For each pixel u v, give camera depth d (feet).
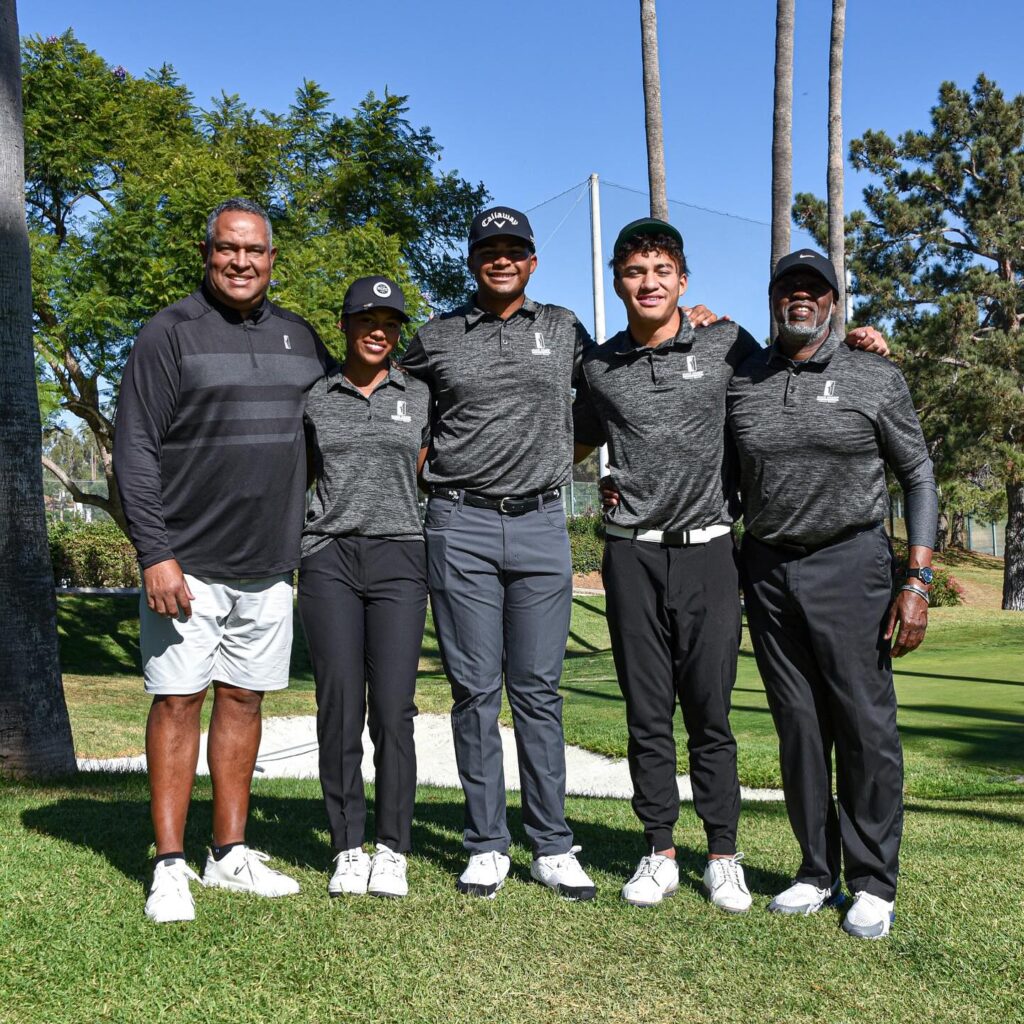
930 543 10.44
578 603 76.28
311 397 11.03
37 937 8.88
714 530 10.81
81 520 99.25
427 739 35.35
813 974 8.87
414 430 11.11
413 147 56.44
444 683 49.55
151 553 9.96
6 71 19.95
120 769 22.67
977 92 92.79
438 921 9.82
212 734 10.88
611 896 10.82
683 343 10.74
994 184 91.86
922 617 10.25
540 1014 8.06
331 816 11.00
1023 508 82.64
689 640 10.85
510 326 11.18
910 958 9.21
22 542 19.62
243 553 10.42
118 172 52.75
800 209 94.27
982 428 81.66
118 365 47.67
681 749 26.91
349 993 8.25
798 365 10.31
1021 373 81.41
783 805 19.57
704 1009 8.22
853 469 10.21
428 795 18.56
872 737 10.17
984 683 39.14
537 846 11.10
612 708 37.78
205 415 10.16
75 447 182.91
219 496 10.26
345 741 10.98
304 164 55.83
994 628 59.11
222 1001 8.00
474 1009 8.09
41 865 10.85
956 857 12.79
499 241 10.91
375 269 47.06
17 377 19.88
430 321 11.66
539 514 11.13
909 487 10.64
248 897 10.29
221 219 10.32
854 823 10.25
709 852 11.04
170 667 10.18
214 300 10.56
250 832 13.30
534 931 9.68
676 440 10.64
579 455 12.42
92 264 45.21
